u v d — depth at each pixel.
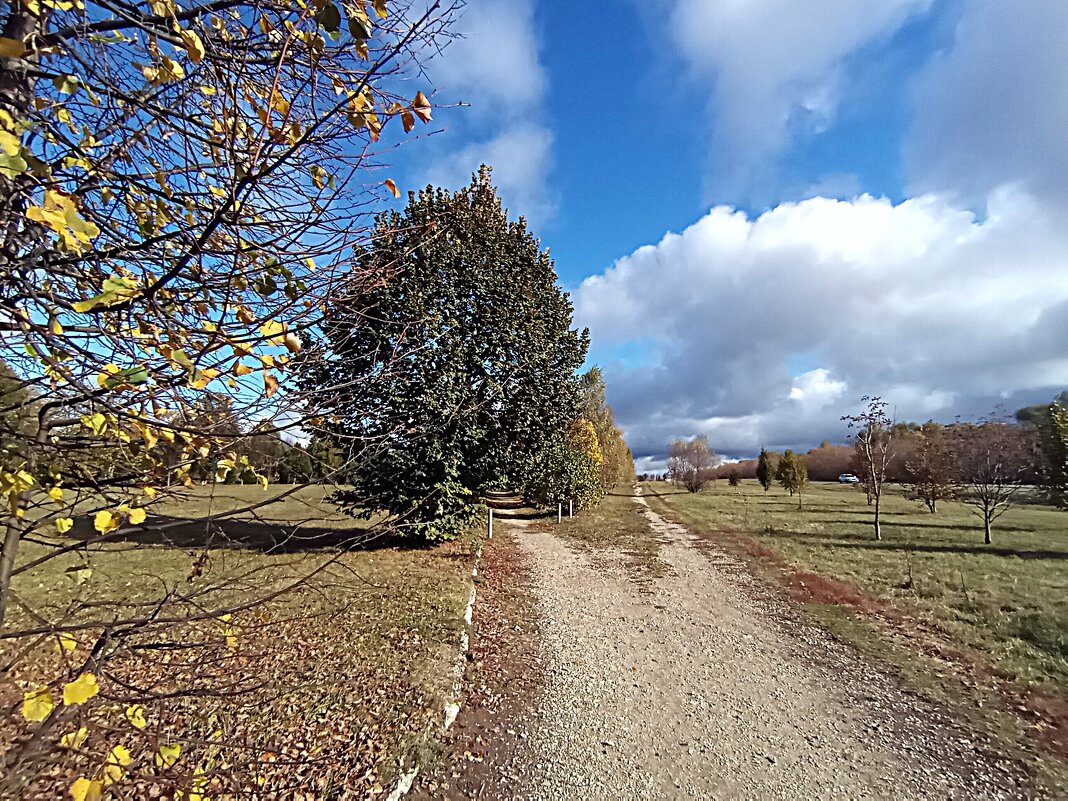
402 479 10.88
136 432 1.72
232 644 2.05
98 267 1.68
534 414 13.66
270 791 3.70
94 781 1.50
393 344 2.27
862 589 9.22
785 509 23.58
